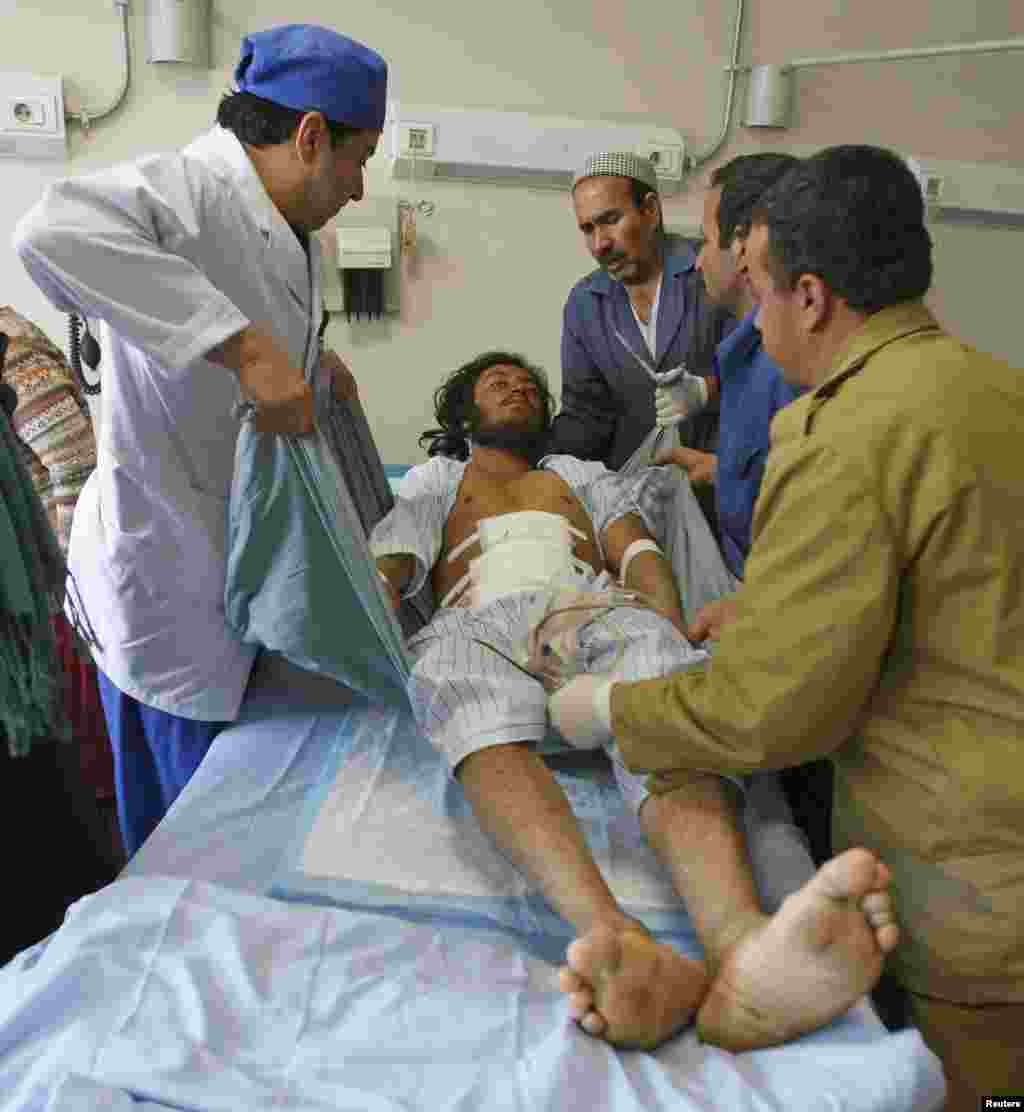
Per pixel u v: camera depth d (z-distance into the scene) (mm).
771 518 1076
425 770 1554
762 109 3170
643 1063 970
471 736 1367
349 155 1628
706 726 1109
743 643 1059
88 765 2291
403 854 1348
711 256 1751
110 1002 981
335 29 2934
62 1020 971
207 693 1706
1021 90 3359
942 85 3311
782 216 1068
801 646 1009
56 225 1326
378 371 3250
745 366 1852
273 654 1963
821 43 3205
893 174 1043
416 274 3166
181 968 1018
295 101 1545
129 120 2889
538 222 3184
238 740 1651
